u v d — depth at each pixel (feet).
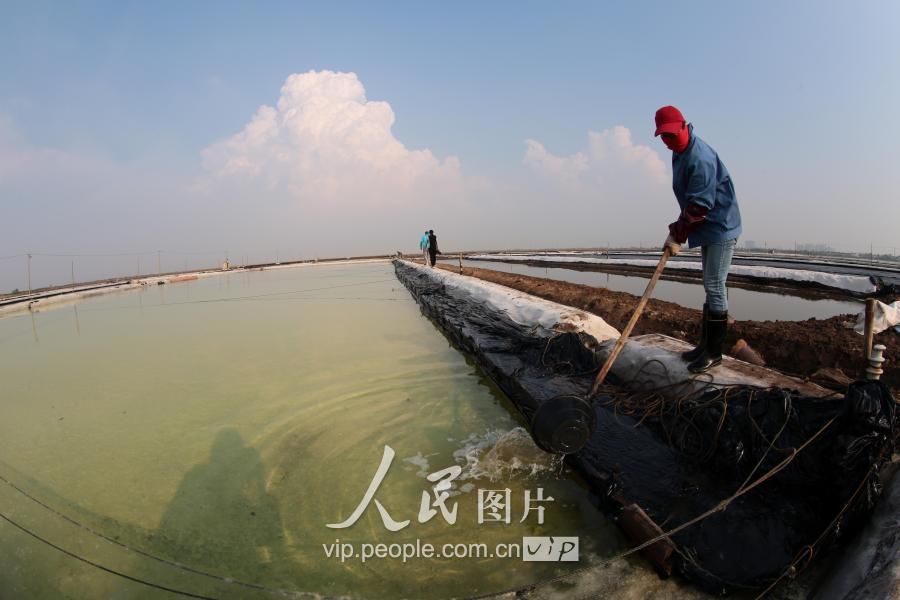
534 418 8.30
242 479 10.52
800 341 15.65
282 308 37.22
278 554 8.02
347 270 90.89
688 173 9.29
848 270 41.11
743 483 7.79
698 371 10.44
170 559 7.91
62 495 9.96
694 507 7.64
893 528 6.14
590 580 6.89
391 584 7.25
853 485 6.75
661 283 44.04
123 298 48.37
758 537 6.78
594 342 15.16
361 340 24.18
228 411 14.56
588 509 8.95
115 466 11.23
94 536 8.53
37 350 24.64
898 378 12.37
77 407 15.43
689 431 9.13
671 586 6.66
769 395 8.29
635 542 7.33
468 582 7.23
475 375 17.44
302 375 18.04
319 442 12.26
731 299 31.91
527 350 16.57
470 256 119.55
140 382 17.95
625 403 11.16
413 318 31.09
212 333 27.35
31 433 13.38
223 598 7.04
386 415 13.87
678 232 9.33
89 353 23.32
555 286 34.73
